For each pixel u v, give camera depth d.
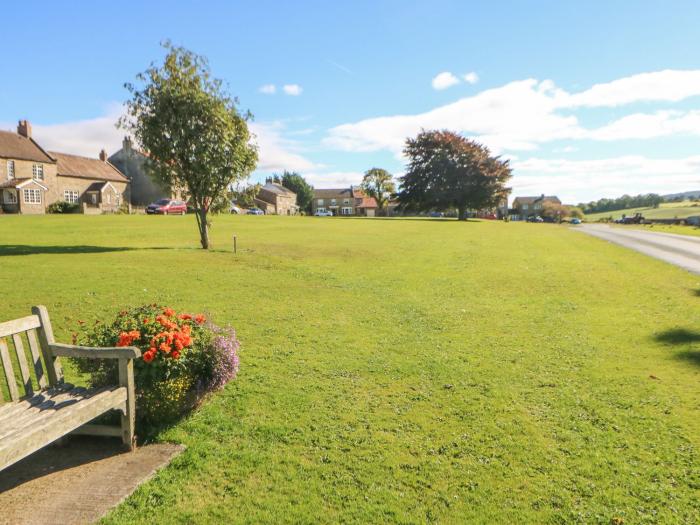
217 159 19.64
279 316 9.83
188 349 4.72
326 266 17.27
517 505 3.71
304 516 3.52
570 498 3.81
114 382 4.50
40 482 3.79
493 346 8.15
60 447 4.36
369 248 23.50
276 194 106.31
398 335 8.75
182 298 10.94
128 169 69.69
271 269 15.90
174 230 29.28
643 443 4.74
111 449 4.37
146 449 4.39
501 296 12.80
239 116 20.44
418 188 71.38
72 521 3.30
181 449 4.41
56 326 8.26
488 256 21.75
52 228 27.69
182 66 19.39
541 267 18.39
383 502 3.72
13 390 4.14
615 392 6.08
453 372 6.77
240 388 5.95
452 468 4.23
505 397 5.89
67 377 6.01
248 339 8.13
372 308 10.98
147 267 14.66
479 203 69.00
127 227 30.19
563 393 6.04
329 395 5.84
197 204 20.47
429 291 13.35
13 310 8.98
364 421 5.14
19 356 4.25
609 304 11.84
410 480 4.02
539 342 8.41
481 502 3.75
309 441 4.66
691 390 6.15
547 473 4.18
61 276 12.43
